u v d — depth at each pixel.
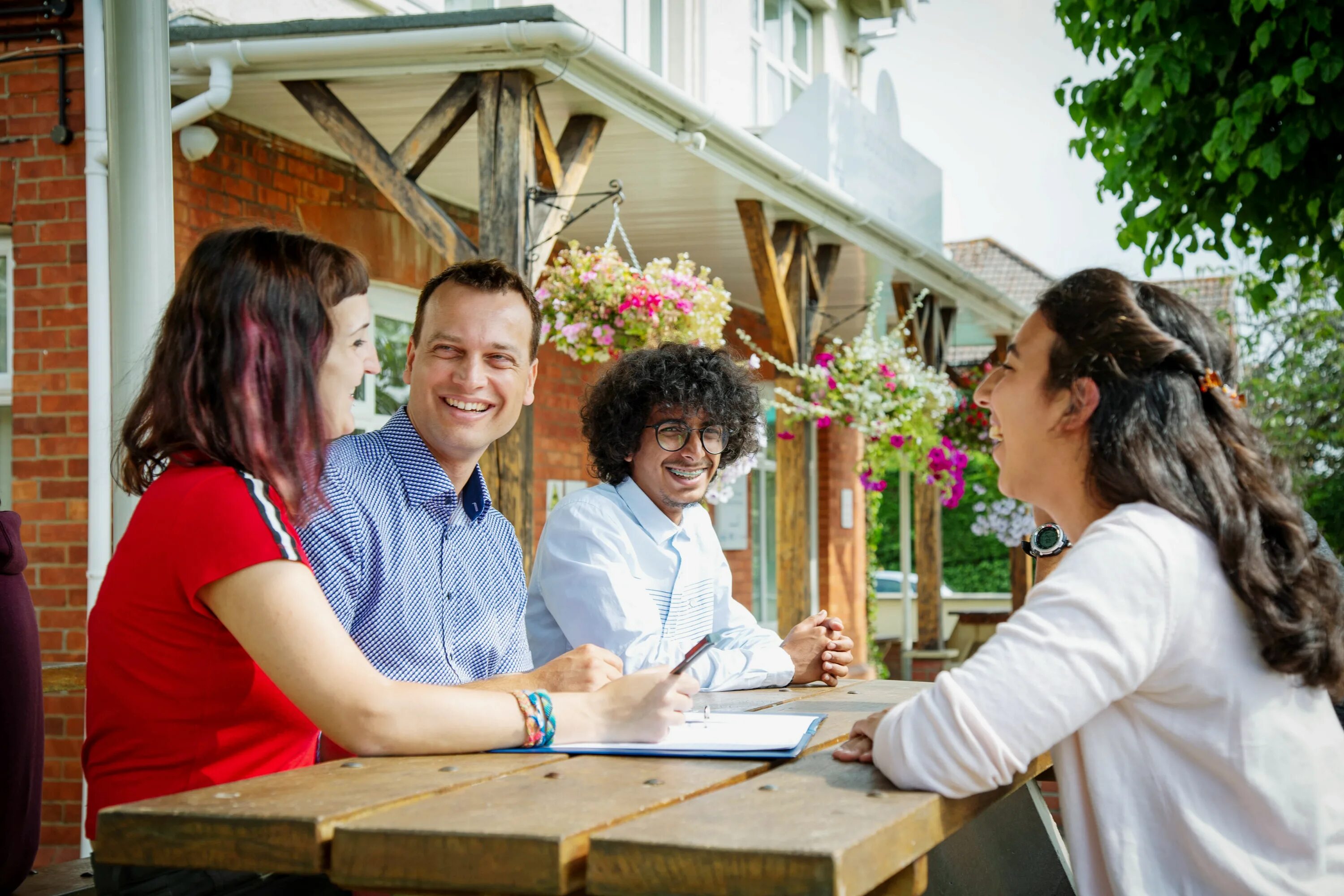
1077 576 1.53
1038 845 2.66
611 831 1.25
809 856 1.16
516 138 4.53
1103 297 1.71
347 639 1.68
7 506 5.23
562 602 2.94
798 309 7.11
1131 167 5.17
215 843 1.33
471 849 1.25
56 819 4.93
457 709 1.71
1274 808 1.50
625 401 3.17
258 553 1.63
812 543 7.06
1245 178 4.71
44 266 4.95
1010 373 1.78
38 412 4.95
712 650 2.85
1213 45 4.68
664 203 6.78
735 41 9.83
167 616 1.68
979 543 19.45
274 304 1.74
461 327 2.42
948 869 2.26
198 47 4.61
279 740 1.78
